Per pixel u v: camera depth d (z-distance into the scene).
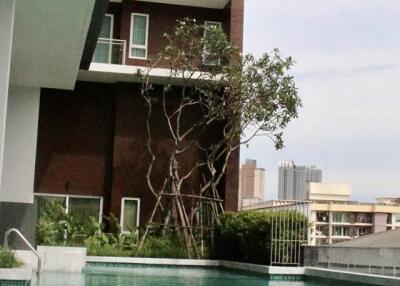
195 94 19.73
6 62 8.88
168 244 17.09
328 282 11.66
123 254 16.33
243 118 18.02
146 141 19.59
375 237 16.30
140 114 19.69
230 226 15.80
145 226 18.12
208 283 11.09
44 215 15.36
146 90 18.47
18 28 11.46
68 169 19.39
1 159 8.77
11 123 16.09
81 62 14.39
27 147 16.12
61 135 19.50
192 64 18.38
